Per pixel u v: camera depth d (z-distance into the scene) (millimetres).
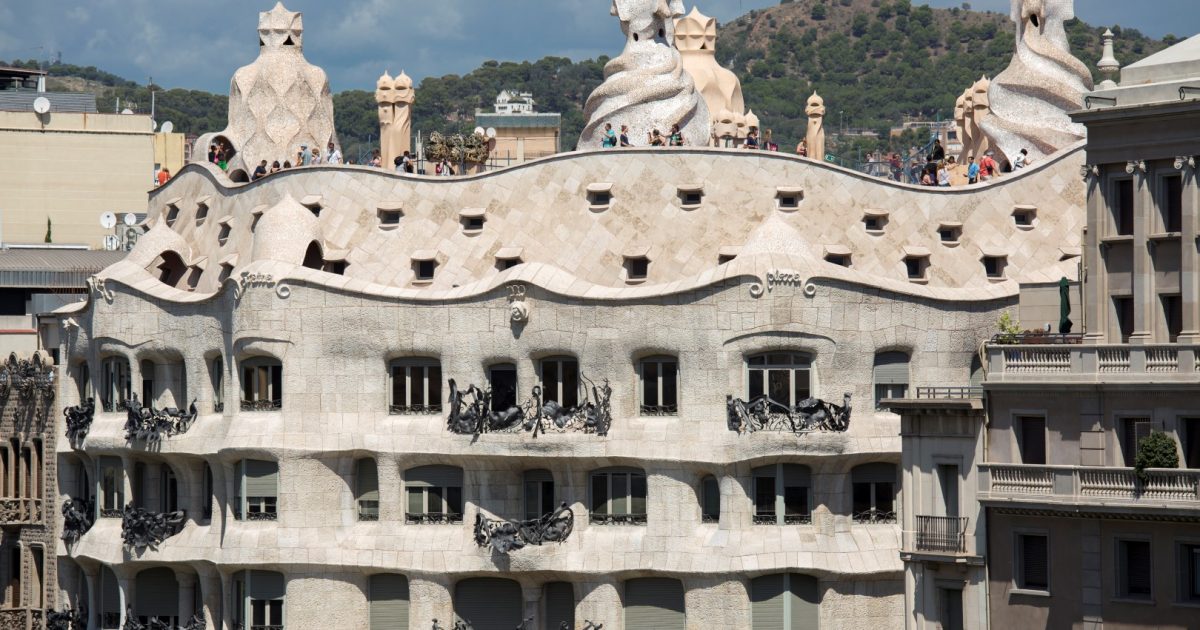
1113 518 149875
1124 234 154375
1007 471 154500
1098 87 161625
